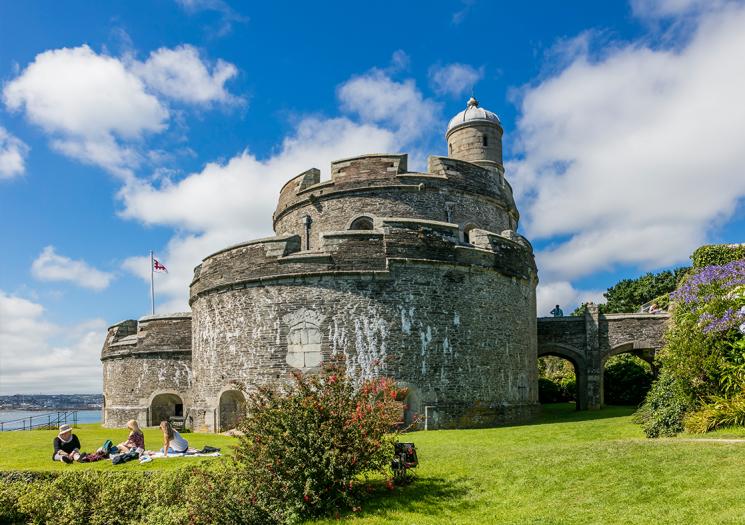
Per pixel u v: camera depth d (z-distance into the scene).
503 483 10.55
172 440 13.91
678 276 52.59
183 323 27.59
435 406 18.53
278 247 19.44
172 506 10.26
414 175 22.25
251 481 10.11
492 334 20.38
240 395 19.81
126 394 27.97
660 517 7.93
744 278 14.98
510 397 20.80
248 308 19.67
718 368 13.80
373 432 10.52
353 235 18.97
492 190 24.03
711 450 10.51
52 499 11.02
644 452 11.00
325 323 18.58
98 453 13.70
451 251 19.61
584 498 9.20
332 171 23.09
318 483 9.93
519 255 22.06
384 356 18.36
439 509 9.62
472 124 28.50
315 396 10.65
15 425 35.06
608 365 34.53
